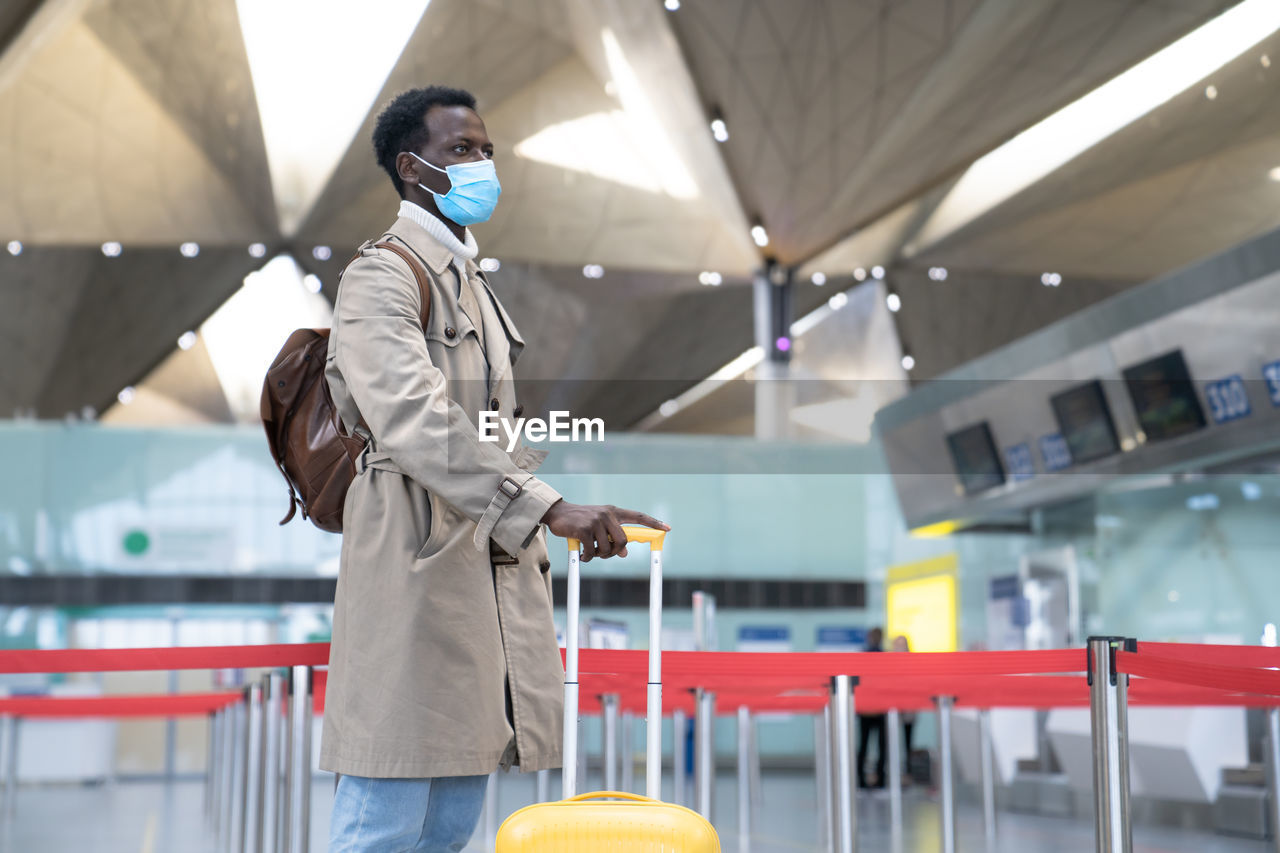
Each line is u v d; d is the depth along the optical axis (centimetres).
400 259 211
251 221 2292
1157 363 1305
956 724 1207
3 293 2255
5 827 910
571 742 219
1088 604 1642
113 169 2097
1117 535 1603
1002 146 1706
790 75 1680
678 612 2109
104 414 2680
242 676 1533
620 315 2492
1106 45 1403
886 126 1700
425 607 199
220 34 1842
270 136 2077
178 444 2083
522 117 2059
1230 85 1386
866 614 2139
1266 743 633
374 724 196
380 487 207
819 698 755
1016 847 725
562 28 1855
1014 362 1564
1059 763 1083
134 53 1872
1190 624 1470
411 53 1897
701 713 583
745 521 2152
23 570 2008
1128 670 292
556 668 221
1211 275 1170
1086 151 1639
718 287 2416
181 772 1783
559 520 192
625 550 196
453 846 216
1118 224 1761
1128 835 291
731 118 1880
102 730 1609
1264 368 1160
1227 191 1570
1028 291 2008
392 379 196
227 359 2608
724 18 1617
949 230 1981
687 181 2183
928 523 1970
